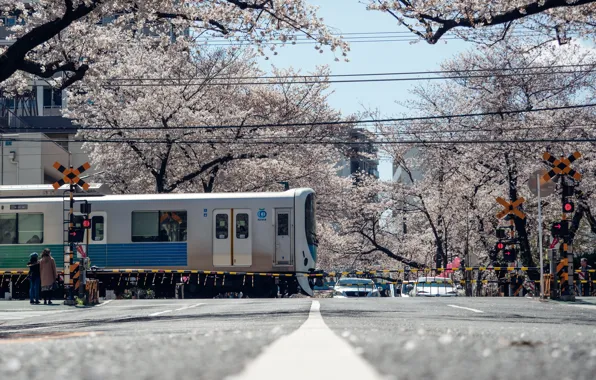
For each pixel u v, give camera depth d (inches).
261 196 1734.7
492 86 2170.3
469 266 1882.4
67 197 1760.6
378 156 2645.2
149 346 163.8
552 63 2143.2
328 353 130.3
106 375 100.0
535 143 2089.1
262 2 1053.2
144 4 1048.2
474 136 2199.8
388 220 2866.6
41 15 1122.0
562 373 105.8
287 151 2343.8
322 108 2581.2
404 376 95.0
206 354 132.6
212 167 2285.9
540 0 944.3
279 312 681.6
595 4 1079.6
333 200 2623.0
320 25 1097.4
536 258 2522.1
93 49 1132.5
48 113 3587.6
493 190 2390.5
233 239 1726.1
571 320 575.8
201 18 1098.7
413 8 986.7
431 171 2564.0
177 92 2175.2
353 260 2883.9
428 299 1141.1
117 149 2164.1
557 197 2208.4
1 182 2733.8
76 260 1723.7
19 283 1792.6
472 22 974.4
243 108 2529.5
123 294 1755.7
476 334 220.5
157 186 2174.0
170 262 1726.1
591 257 2361.0
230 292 1785.2
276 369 104.7
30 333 457.7
